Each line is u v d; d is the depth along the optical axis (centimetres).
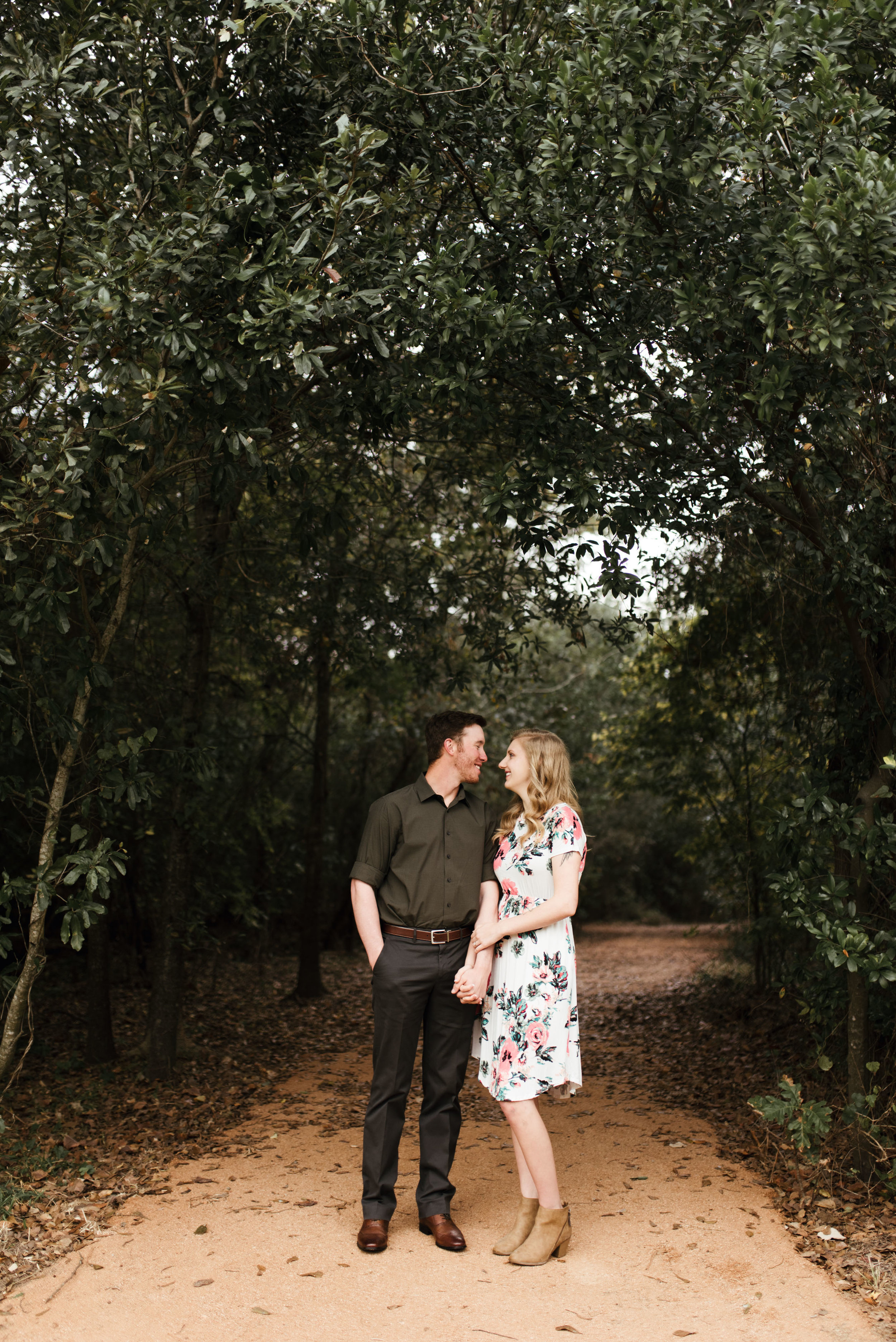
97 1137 493
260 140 471
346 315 371
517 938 341
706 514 442
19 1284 317
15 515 377
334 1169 433
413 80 394
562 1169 437
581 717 1520
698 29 343
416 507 769
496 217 402
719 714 898
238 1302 304
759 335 379
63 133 427
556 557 534
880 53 377
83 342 360
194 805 628
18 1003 440
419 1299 304
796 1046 677
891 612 417
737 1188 408
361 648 740
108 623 506
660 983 1126
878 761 454
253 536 701
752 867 835
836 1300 306
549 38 431
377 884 354
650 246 386
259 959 1167
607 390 430
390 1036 344
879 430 428
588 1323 291
